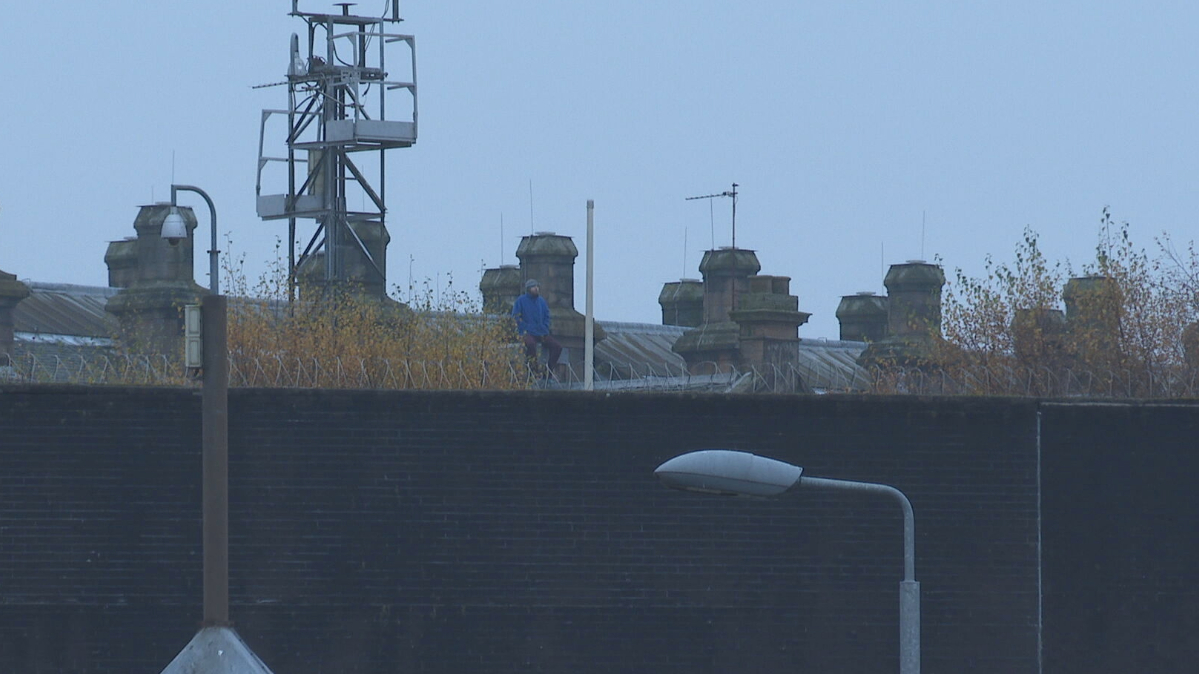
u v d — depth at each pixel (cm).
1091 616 7756
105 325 14912
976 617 7725
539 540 7656
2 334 13612
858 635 7700
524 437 7675
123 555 7538
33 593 7506
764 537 7712
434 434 7656
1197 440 7800
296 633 7581
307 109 12706
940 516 7731
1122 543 7781
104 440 7562
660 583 7675
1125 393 10912
